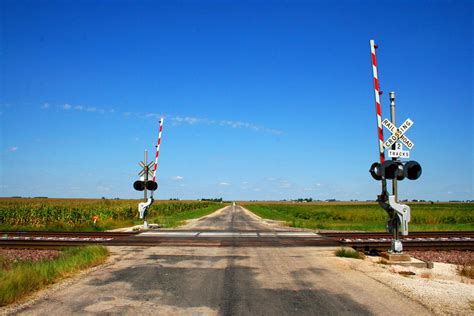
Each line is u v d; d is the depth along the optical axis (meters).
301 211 65.69
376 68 12.68
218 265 11.73
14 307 7.32
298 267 11.47
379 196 12.95
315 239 18.08
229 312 7.16
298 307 7.49
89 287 8.93
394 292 8.59
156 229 23.75
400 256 12.30
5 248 15.74
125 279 9.78
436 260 13.73
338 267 11.49
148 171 24.27
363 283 9.45
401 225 12.34
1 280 8.24
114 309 7.27
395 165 12.10
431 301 7.89
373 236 19.55
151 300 7.91
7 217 32.62
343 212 49.09
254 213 66.50
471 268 11.19
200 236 19.22
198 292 8.57
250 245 15.98
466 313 7.14
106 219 33.66
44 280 9.28
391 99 12.51
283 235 20.06
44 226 28.88
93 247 13.58
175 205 66.62
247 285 9.24
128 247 15.28
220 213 63.78
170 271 10.81
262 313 7.12
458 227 28.84
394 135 12.19
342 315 7.01
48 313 6.98
